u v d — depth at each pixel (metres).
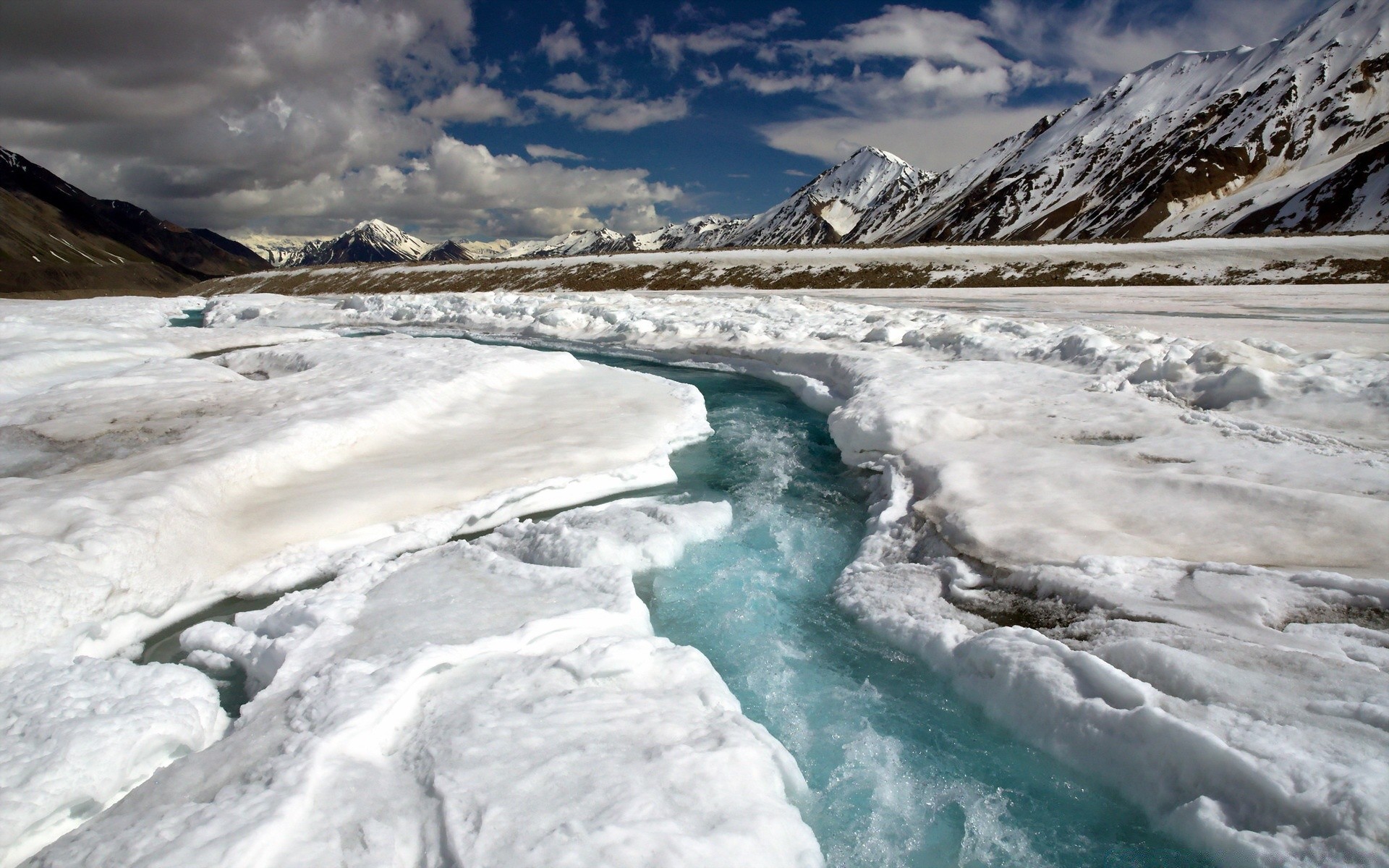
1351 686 4.07
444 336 28.89
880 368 14.16
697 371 19.64
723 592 6.95
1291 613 5.04
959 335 15.93
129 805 3.61
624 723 4.17
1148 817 3.97
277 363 16.48
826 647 6.04
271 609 6.15
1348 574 5.36
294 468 9.20
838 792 4.46
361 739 3.89
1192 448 8.27
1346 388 9.08
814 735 4.98
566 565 7.02
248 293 70.69
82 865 3.03
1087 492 7.48
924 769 4.62
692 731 4.14
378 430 10.68
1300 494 6.59
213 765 3.82
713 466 10.78
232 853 3.02
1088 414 10.05
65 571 5.74
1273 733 3.83
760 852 3.26
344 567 7.08
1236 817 3.58
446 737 3.95
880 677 5.58
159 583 6.41
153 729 4.21
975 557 6.57
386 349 16.91
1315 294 26.97
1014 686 4.90
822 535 8.31
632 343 23.70
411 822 3.38
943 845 4.05
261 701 4.55
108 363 16.91
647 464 10.05
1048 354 13.90
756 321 22.33
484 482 9.09
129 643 6.07
